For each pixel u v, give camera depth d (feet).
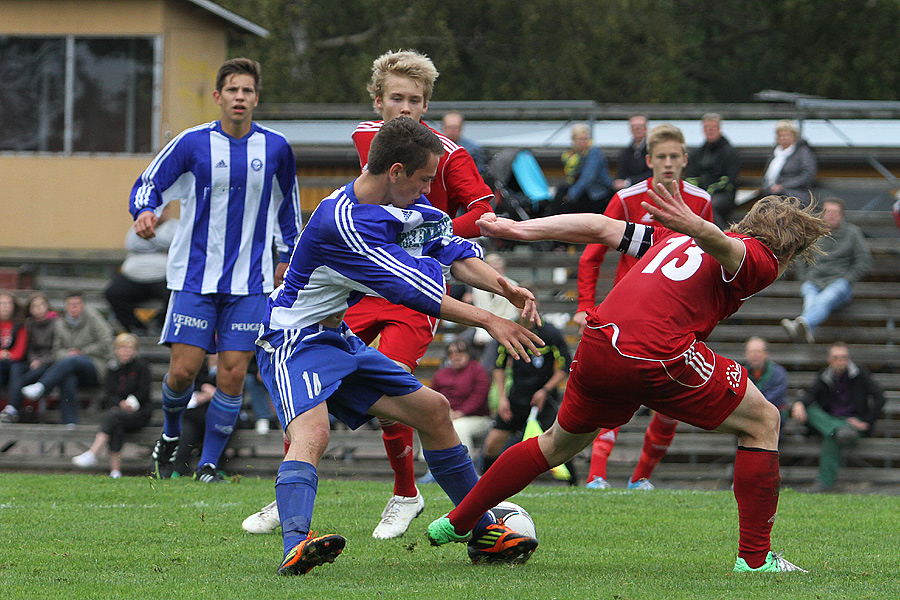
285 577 36.65
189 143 68.64
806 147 115.85
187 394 72.23
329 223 36.22
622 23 264.11
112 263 136.46
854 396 94.84
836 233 108.99
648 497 68.23
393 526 48.11
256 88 69.31
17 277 129.49
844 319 117.60
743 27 301.63
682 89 294.46
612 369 37.42
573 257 123.75
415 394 40.09
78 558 41.93
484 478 40.06
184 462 82.99
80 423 108.27
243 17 230.48
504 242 131.03
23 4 145.59
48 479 73.72
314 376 37.45
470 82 264.72
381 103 50.34
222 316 70.90
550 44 261.24
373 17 250.98
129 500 61.52
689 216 35.68
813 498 69.56
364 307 49.52
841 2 276.41
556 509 61.26
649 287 37.96
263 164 69.72
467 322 36.86
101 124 146.00
